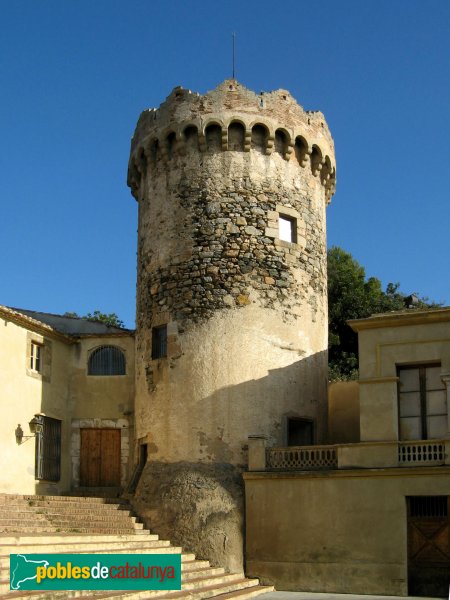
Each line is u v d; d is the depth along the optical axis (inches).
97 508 911.0
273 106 1008.2
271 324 955.3
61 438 1056.8
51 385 1043.9
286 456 880.9
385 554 797.9
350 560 810.8
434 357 828.0
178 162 1008.2
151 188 1036.5
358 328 864.3
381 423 832.3
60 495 1035.9
